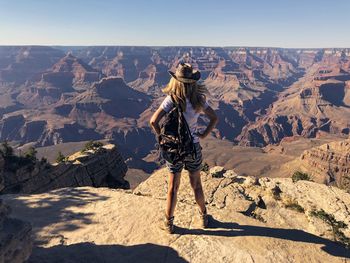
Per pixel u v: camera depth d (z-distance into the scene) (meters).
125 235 6.23
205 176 10.09
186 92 5.27
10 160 39.38
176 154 5.51
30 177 40.47
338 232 6.95
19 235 4.22
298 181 10.20
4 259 3.89
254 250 5.79
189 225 6.51
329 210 8.51
